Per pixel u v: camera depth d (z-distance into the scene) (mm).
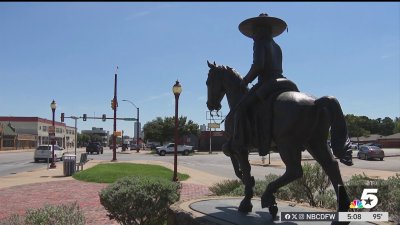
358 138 105375
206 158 47969
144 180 8305
